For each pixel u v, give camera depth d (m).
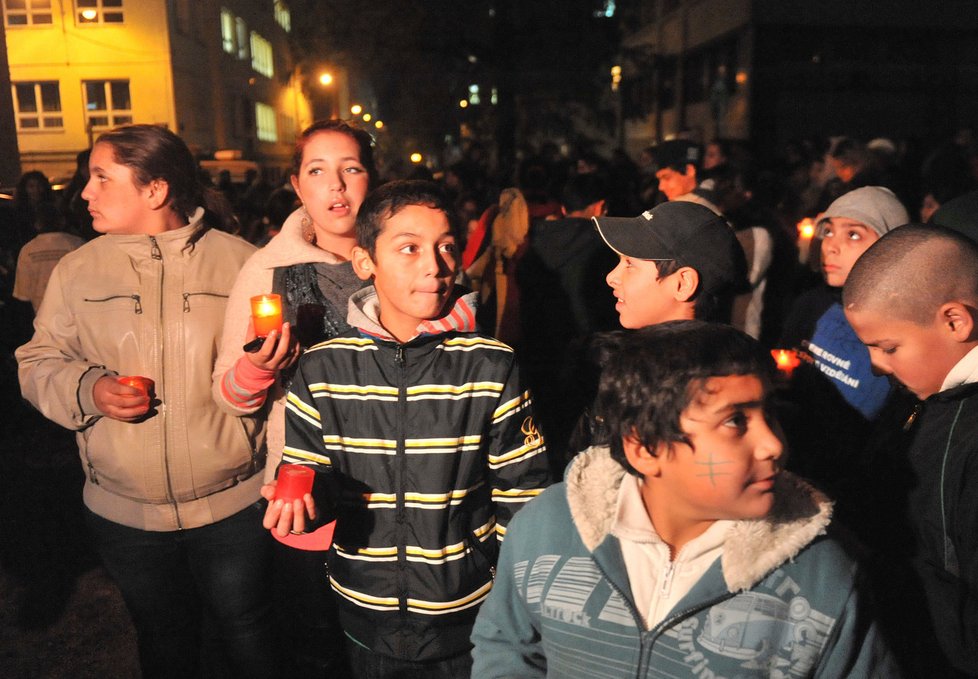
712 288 2.05
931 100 21.38
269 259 2.38
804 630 1.23
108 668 3.38
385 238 1.88
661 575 1.31
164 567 2.49
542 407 3.47
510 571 1.47
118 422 2.36
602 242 4.33
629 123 32.88
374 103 53.44
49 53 20.97
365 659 2.02
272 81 33.12
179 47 22.39
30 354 2.44
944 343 1.65
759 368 1.19
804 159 10.17
